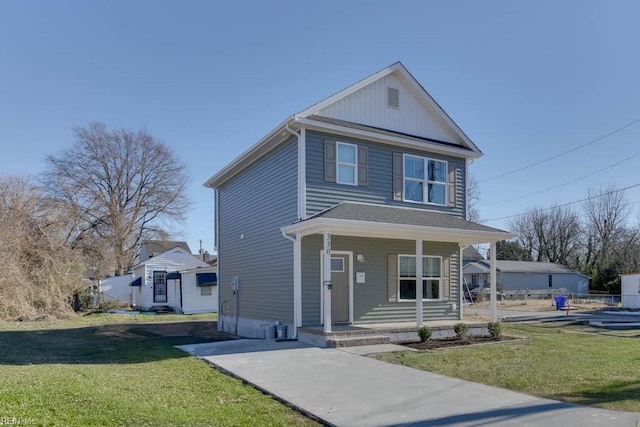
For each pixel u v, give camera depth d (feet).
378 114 47.26
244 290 53.26
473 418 17.08
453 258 51.52
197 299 92.27
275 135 44.39
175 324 67.10
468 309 99.60
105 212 116.37
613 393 20.86
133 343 43.27
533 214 192.24
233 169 56.18
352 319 43.80
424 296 48.91
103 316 78.79
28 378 21.09
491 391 21.35
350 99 45.52
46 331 55.31
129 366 29.37
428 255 49.52
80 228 97.71
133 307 103.30
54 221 76.48
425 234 41.04
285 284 43.32
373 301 45.27
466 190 52.39
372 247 45.78
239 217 56.29
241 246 55.01
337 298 43.39
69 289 76.74
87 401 17.16
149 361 31.58
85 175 118.52
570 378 24.11
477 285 166.09
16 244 69.31
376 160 46.09
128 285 111.34
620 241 163.43
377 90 47.57
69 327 60.85
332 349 34.68
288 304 42.55
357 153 44.86
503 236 44.27
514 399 19.85
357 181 44.42
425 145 48.44
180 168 133.59
